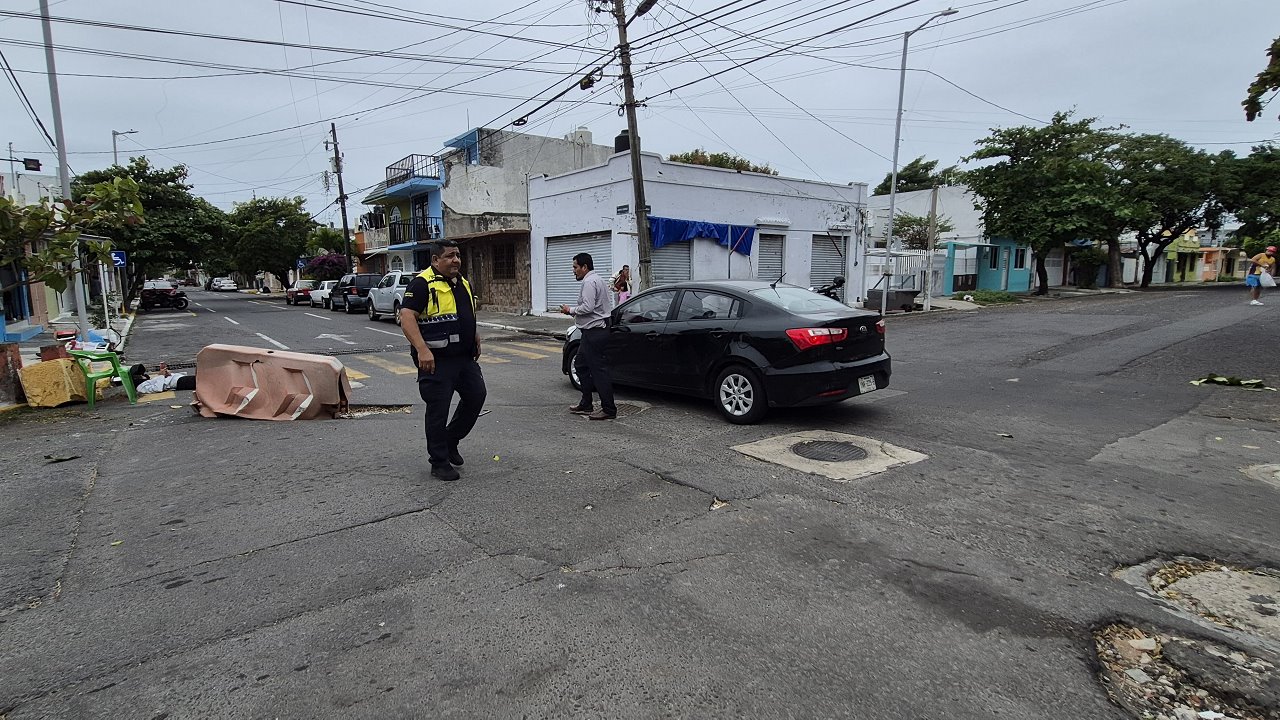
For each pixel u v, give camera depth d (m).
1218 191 32.81
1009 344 12.80
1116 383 8.69
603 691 2.45
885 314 20.80
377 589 3.21
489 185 29.97
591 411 7.05
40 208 7.52
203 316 25.89
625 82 14.73
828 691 2.45
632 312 7.64
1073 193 26.41
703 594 3.15
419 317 4.66
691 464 5.16
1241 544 3.69
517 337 16.86
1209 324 14.94
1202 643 2.76
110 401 8.12
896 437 5.98
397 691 2.46
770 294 6.71
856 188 23.12
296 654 2.69
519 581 3.28
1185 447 5.64
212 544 3.74
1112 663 2.64
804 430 6.23
